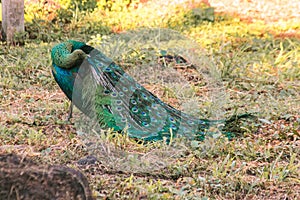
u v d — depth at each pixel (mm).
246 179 9773
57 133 11180
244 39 18953
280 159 10672
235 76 15422
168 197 8859
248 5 22438
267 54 17797
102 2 21750
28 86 13828
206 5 22094
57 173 7363
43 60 15398
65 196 7293
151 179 9633
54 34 18391
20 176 7344
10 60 15594
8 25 17391
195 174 9859
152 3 22500
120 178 9461
